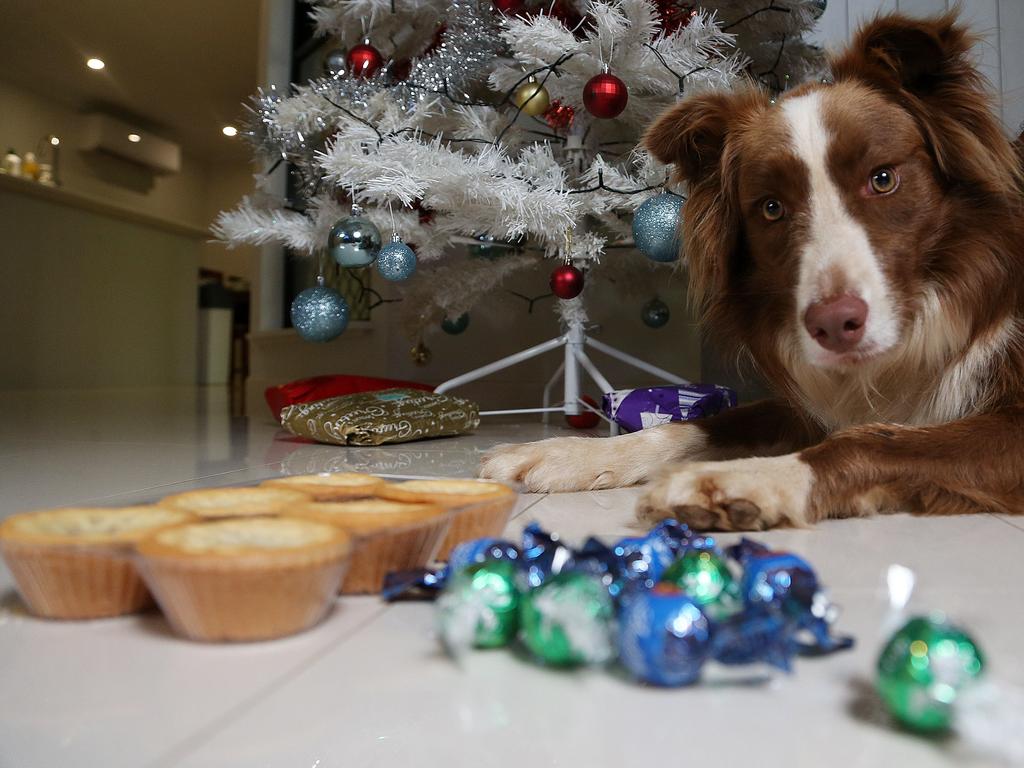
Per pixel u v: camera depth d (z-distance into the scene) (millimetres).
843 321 494
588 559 262
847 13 1169
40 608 281
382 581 309
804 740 194
